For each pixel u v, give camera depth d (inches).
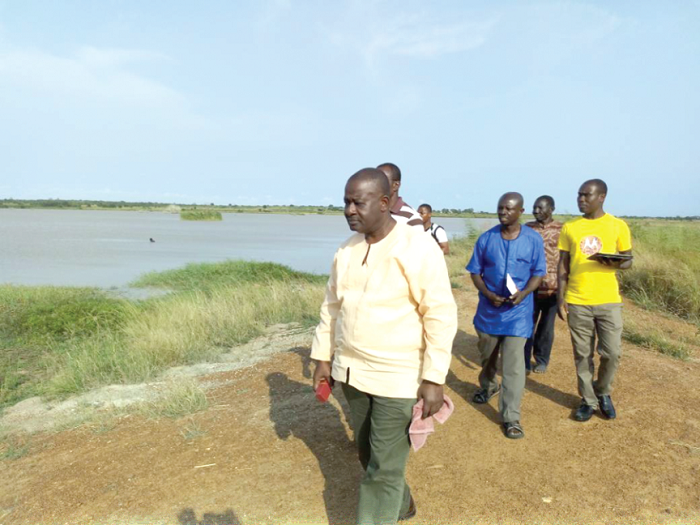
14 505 143.2
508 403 159.2
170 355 290.5
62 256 1018.7
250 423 180.2
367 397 107.7
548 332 211.2
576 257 168.1
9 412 231.8
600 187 165.9
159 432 180.1
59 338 366.0
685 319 327.3
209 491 138.6
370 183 100.0
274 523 123.6
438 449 152.9
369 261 103.8
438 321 99.9
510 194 165.0
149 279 655.8
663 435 157.0
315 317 374.6
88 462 163.0
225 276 625.6
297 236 1856.5
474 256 174.1
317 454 154.7
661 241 538.3
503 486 133.8
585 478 136.3
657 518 119.7
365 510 105.2
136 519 129.7
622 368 213.3
